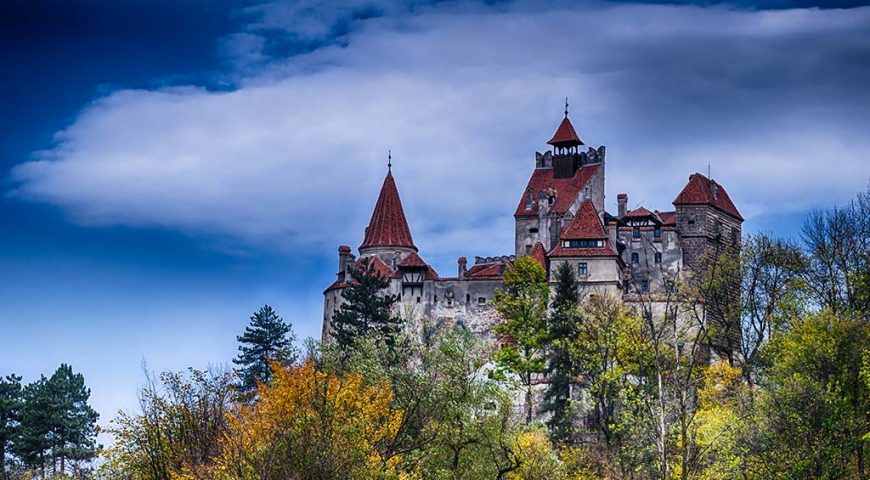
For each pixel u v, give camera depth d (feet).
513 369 400.88
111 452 199.82
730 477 244.01
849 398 256.32
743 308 387.14
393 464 199.82
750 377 358.43
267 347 469.16
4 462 372.99
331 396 198.39
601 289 502.79
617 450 270.46
